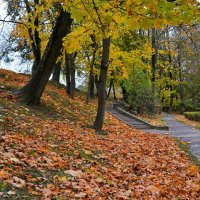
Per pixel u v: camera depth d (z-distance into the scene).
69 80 25.50
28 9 16.80
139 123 23.56
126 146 12.70
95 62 28.91
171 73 49.75
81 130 14.04
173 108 52.34
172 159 11.91
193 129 23.41
